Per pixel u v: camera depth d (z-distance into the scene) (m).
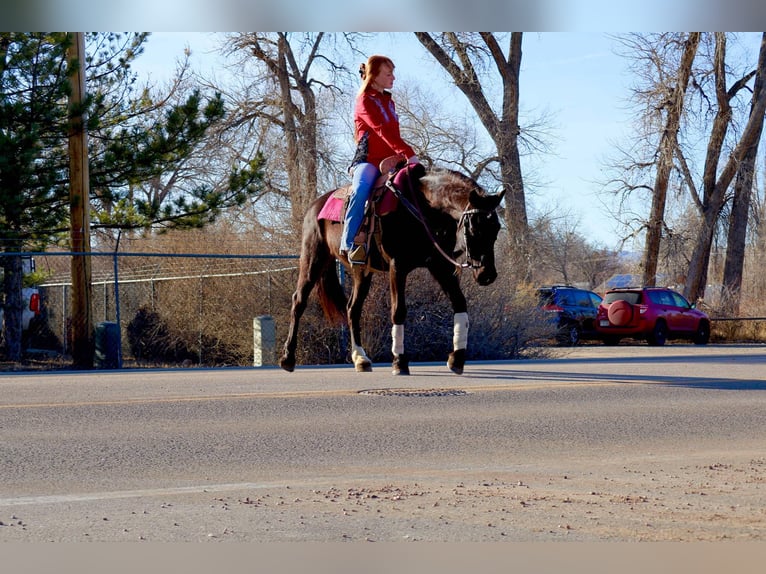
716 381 11.02
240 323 19.55
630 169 35.25
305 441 7.04
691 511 4.89
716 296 35.62
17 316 21.09
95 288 25.34
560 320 26.64
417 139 33.69
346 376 11.67
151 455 6.48
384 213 10.26
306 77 34.56
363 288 11.84
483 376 11.59
